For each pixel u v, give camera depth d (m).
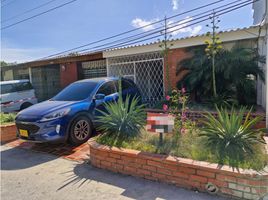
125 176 3.60
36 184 3.54
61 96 6.27
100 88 6.25
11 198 3.16
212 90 6.92
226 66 6.43
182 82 7.55
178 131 3.92
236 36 6.98
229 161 3.00
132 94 7.13
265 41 6.03
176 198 2.89
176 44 8.02
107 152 3.82
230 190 2.80
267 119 4.93
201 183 2.98
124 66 9.94
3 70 15.77
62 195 3.15
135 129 4.30
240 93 6.64
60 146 5.44
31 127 4.95
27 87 11.38
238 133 3.37
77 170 3.97
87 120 5.62
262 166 2.86
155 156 3.34
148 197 2.96
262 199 2.66
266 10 5.62
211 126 3.63
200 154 3.26
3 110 10.25
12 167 4.32
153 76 9.07
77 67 12.09
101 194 3.11
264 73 6.34
